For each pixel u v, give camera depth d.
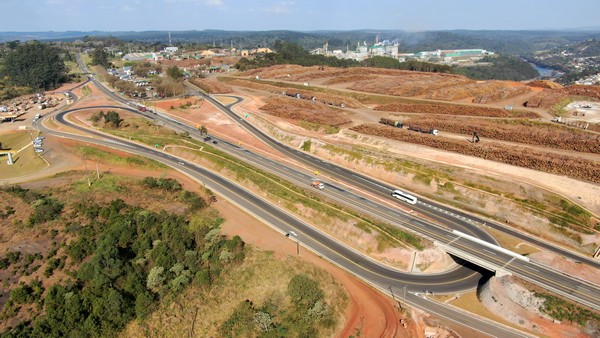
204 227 71.19
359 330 52.09
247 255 64.12
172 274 59.81
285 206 79.69
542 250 66.81
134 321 52.78
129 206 75.62
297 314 54.03
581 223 70.06
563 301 52.66
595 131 100.81
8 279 55.91
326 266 62.94
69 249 61.09
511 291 55.66
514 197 78.75
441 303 56.47
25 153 108.94
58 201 75.69
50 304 50.94
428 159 96.81
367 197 84.56
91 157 103.50
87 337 49.47
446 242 67.50
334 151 107.12
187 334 52.34
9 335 47.06
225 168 96.31
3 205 72.81
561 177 81.88
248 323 53.03
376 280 60.72
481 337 50.72
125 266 58.72
